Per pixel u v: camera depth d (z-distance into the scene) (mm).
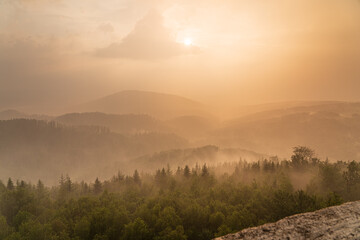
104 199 73312
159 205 59000
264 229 4543
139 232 45469
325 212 5082
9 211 78875
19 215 62031
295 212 34656
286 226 4574
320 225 4457
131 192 86938
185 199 67438
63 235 49938
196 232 50562
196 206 55656
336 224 4445
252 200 55156
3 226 56156
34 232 47750
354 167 61156
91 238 52125
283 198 37812
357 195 57281
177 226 46250
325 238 3928
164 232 45531
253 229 4602
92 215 55844
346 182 62000
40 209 75125
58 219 56906
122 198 82188
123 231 49375
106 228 53156
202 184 97625
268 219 37656
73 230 55250
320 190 62406
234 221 44844
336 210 5125
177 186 105688
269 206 42750
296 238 4039
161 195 77000
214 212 56406
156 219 52844
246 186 70312
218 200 63312
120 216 52688
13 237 46469
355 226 4312
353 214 4848
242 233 4457
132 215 59188
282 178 78250
